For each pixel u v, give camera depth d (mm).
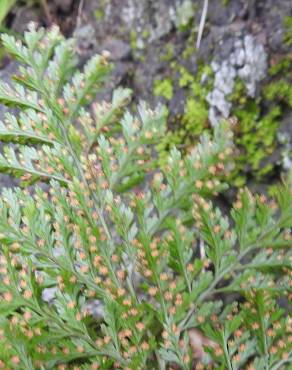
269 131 155
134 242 118
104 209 124
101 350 112
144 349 111
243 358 112
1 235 114
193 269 116
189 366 112
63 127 128
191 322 116
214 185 122
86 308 131
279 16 155
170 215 130
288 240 117
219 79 158
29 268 110
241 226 118
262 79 154
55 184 118
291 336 112
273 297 119
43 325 110
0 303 108
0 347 103
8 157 125
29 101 127
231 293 151
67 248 115
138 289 139
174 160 121
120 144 127
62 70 129
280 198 116
